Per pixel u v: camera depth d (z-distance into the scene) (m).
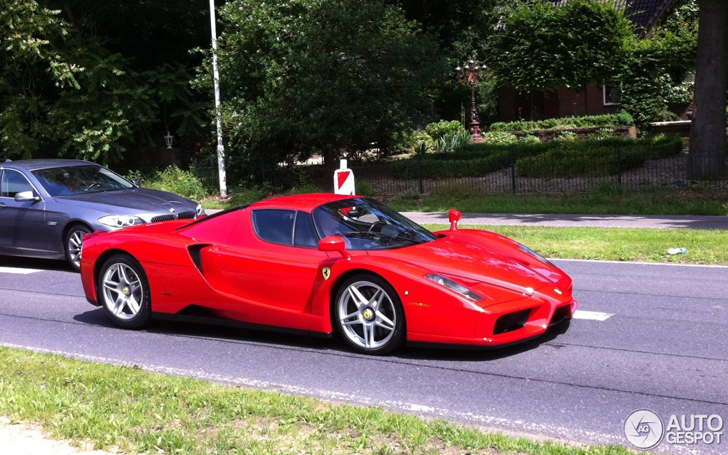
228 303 6.44
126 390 4.86
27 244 10.60
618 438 4.06
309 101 20.38
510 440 3.87
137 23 27.61
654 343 5.93
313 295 6.04
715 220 13.43
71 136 24.28
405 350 6.01
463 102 39.75
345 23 20.89
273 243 6.36
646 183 18.12
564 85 31.88
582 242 11.24
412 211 17.55
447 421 4.23
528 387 4.99
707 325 6.42
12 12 22.36
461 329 5.41
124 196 10.82
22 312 7.95
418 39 21.94
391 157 26.67
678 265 9.40
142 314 6.96
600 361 5.50
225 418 4.29
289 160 23.39
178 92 25.75
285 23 21.19
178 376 5.50
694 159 18.27
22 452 3.93
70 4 25.77
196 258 6.67
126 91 24.05
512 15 32.88
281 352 6.11
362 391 5.04
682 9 35.88
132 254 6.90
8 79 24.64
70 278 10.00
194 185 22.88
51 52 23.41
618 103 32.56
